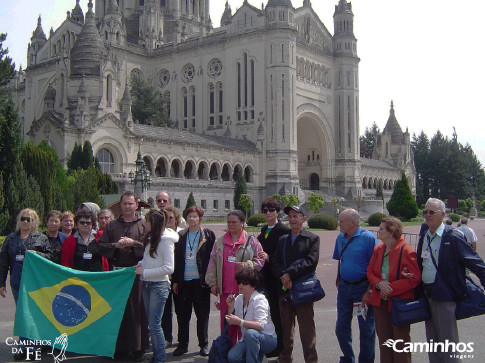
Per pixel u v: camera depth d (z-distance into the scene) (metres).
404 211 91.12
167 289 11.49
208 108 99.56
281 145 90.19
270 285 11.75
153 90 97.12
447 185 155.88
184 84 102.50
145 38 106.81
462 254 9.64
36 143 64.62
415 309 9.86
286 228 12.09
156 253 11.23
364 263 10.96
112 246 11.78
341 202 91.31
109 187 54.66
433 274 9.93
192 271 12.60
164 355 11.34
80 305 11.84
